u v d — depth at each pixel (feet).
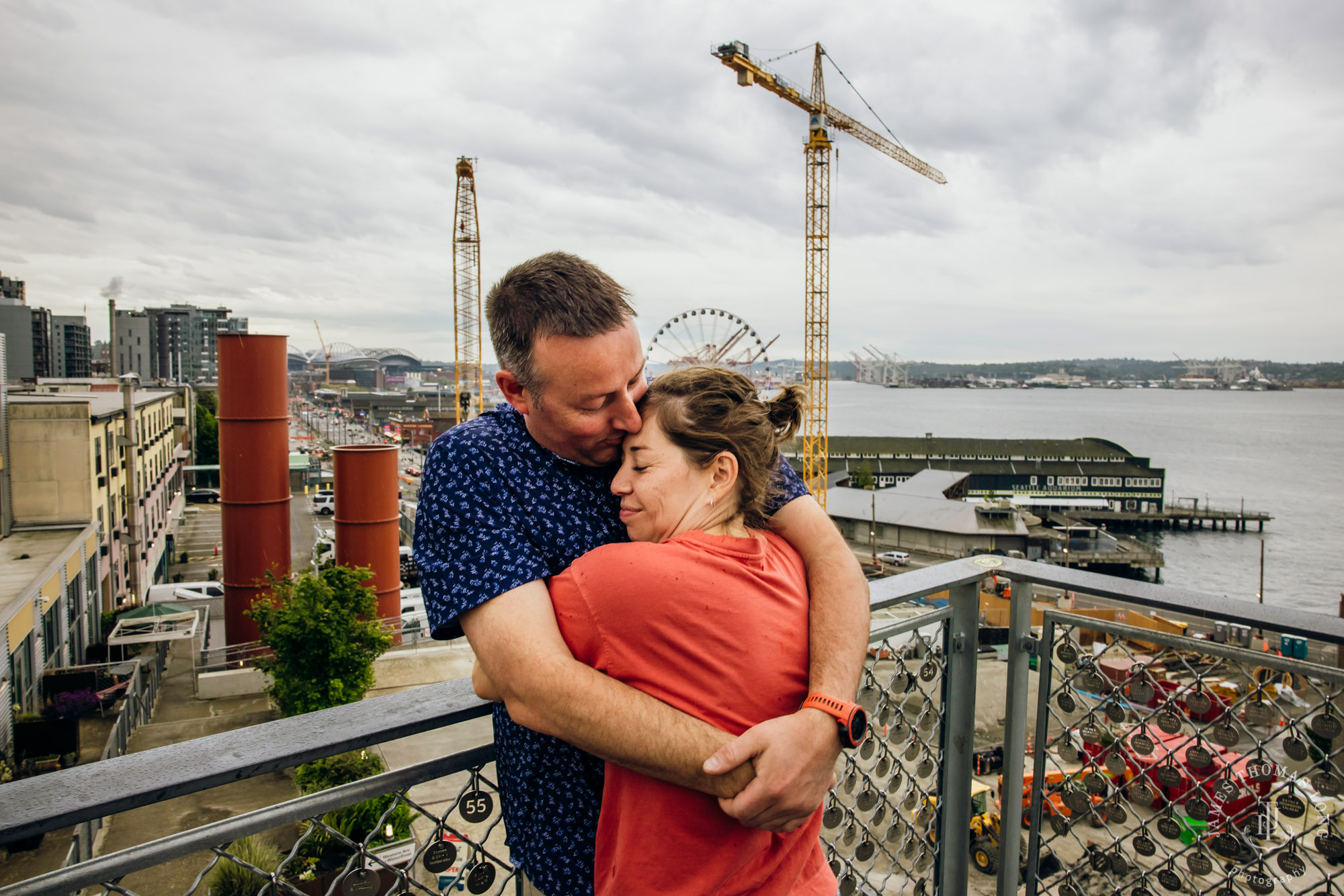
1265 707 7.22
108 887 4.16
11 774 59.31
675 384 4.90
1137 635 7.80
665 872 4.26
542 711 4.06
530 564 4.58
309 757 4.53
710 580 4.25
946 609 8.29
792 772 4.01
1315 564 267.18
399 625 93.09
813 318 234.58
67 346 521.65
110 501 112.16
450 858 5.40
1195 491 448.65
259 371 88.22
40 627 72.28
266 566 90.43
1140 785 7.93
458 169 271.08
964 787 8.66
